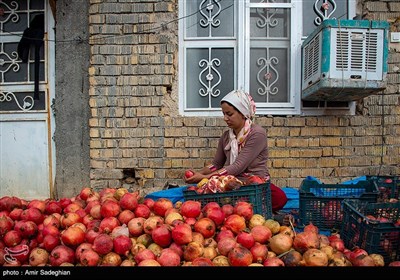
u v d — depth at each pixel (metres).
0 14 4.02
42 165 4.09
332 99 3.75
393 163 3.85
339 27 3.19
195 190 2.68
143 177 3.88
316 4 3.86
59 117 3.91
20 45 4.01
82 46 3.86
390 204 2.64
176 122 3.84
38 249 2.16
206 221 2.23
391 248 2.14
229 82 3.94
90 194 2.94
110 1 3.80
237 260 1.96
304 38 3.86
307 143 3.83
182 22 3.88
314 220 2.89
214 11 3.90
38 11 4.01
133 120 3.86
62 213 2.77
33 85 4.05
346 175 3.84
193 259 2.05
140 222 2.31
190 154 3.85
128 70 3.83
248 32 3.84
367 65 3.24
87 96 3.88
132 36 3.82
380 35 3.23
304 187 3.22
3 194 4.15
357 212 2.34
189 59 3.94
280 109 3.88
